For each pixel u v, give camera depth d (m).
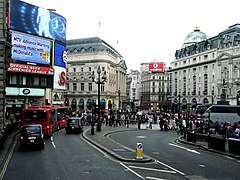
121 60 114.44
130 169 15.39
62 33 58.81
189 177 13.77
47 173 14.23
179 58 109.25
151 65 106.31
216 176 14.06
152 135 36.88
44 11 54.03
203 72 92.94
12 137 29.81
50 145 24.81
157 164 17.00
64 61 59.88
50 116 31.86
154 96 155.88
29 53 50.69
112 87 104.25
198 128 33.72
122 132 40.38
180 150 23.33
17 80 50.75
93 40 102.62
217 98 85.38
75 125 36.12
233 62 79.56
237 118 39.22
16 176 13.61
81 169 15.20
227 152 21.44
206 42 92.75
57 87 57.69
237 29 81.56
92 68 97.75
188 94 101.25
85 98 98.06
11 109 51.44
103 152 21.27
